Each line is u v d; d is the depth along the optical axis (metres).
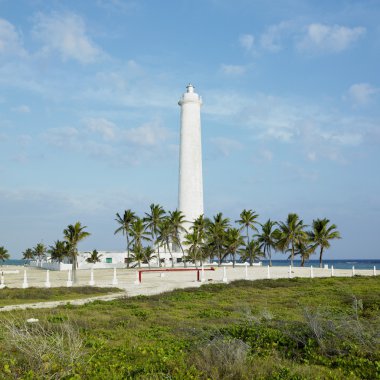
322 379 10.33
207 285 43.56
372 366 11.20
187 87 105.94
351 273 62.97
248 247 101.81
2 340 13.44
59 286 45.06
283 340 13.79
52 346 11.50
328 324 14.08
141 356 12.88
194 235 82.50
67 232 53.09
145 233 96.06
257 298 32.22
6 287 42.75
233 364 10.80
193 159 100.69
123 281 53.47
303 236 86.12
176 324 20.25
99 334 17.56
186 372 10.38
